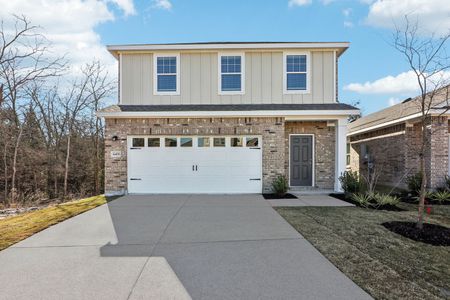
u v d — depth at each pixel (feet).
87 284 11.27
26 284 11.30
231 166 34.37
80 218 22.56
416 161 37.50
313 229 18.75
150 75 37.32
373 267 12.64
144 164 34.40
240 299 10.05
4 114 50.14
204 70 37.35
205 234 17.90
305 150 38.11
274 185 33.12
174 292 10.59
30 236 17.85
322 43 36.35
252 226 19.63
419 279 11.48
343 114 33.35
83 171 57.57
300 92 36.99
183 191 34.37
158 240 16.80
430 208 24.53
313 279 11.52
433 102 32.91
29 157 52.54
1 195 49.26
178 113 33.30
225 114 33.37
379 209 25.30
